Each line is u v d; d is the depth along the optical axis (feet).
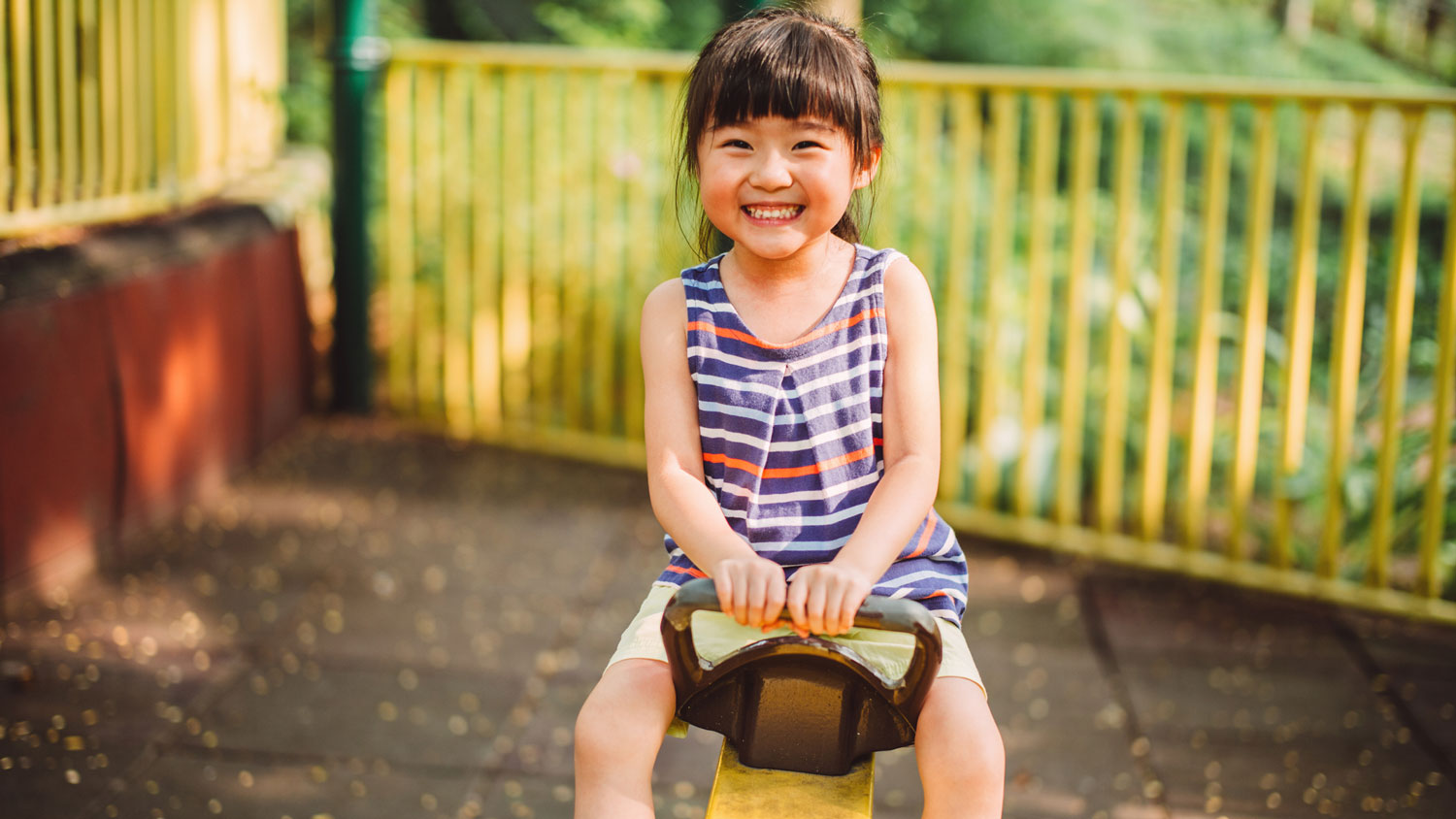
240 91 15.39
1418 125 11.05
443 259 17.71
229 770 8.84
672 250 15.70
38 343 10.87
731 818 4.90
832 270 5.61
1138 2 31.24
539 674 10.43
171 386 12.93
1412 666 10.98
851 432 5.48
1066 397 13.16
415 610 11.50
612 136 15.33
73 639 10.53
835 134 5.11
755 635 5.41
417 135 16.06
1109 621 11.80
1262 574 12.43
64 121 11.88
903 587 5.41
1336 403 11.83
